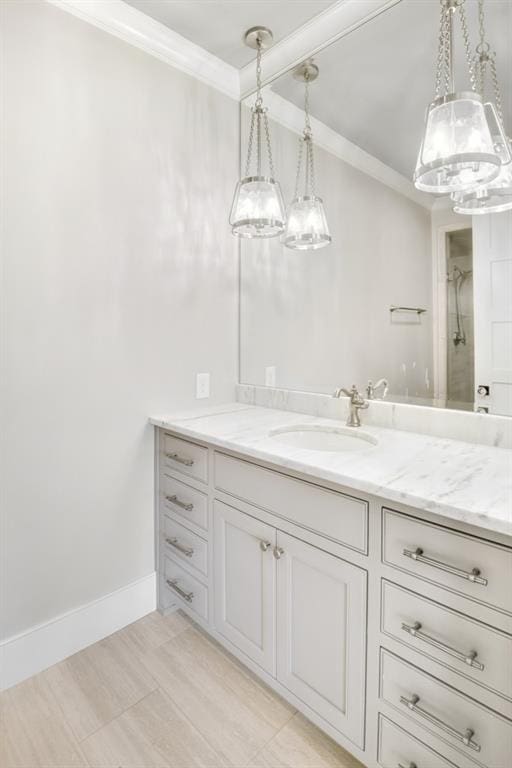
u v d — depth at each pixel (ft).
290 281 6.46
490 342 4.50
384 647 3.47
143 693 4.75
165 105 6.01
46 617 5.13
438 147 3.58
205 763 3.97
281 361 6.61
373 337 5.48
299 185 6.27
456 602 3.03
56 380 5.09
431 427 4.96
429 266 4.91
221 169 6.79
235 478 4.80
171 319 6.24
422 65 4.85
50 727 4.31
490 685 2.89
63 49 4.97
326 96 5.81
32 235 4.81
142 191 5.80
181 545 5.71
